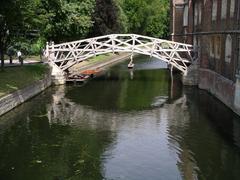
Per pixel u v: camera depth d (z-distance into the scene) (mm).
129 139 22016
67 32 45094
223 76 30875
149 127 24297
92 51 39875
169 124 24875
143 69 55000
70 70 46031
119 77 45875
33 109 28281
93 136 22547
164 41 39812
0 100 25453
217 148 20422
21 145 20891
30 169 17922
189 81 39500
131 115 27266
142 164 18547
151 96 33750
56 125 24547
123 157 19391
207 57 37156
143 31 103000
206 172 17594
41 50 43344
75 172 17641
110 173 17578
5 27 31938
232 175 17234
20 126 24125
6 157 19250
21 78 32062
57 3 42031
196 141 21531
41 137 22203
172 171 17750
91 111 28297
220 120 25469
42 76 35812
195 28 43625
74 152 20016
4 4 30234
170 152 20016
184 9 51031
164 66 59656
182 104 30438
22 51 40750
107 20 60969
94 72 48625
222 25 31516
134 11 97375
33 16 33062
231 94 27250
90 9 47938
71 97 32969
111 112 28047
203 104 30281
